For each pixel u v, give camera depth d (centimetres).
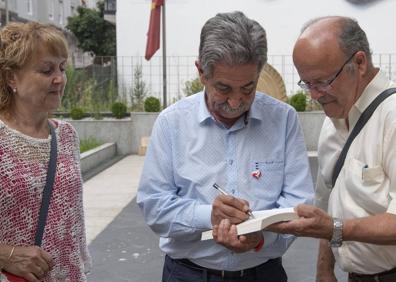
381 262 240
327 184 270
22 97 241
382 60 1889
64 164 250
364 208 237
